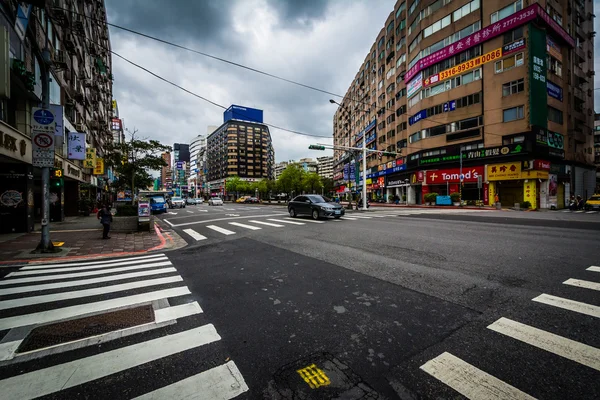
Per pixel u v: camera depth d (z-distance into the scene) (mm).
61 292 4266
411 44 34281
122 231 11797
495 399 1896
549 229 9336
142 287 4480
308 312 3408
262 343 2709
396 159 38844
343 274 4938
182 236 10797
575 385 1984
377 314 3289
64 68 16344
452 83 28844
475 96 26969
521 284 4074
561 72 27141
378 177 45938
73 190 21234
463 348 2512
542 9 23406
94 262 6480
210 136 129875
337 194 70812
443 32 29578
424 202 31609
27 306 3711
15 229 11305
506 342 2584
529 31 23250
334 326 3025
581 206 22516
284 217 16766
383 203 39438
